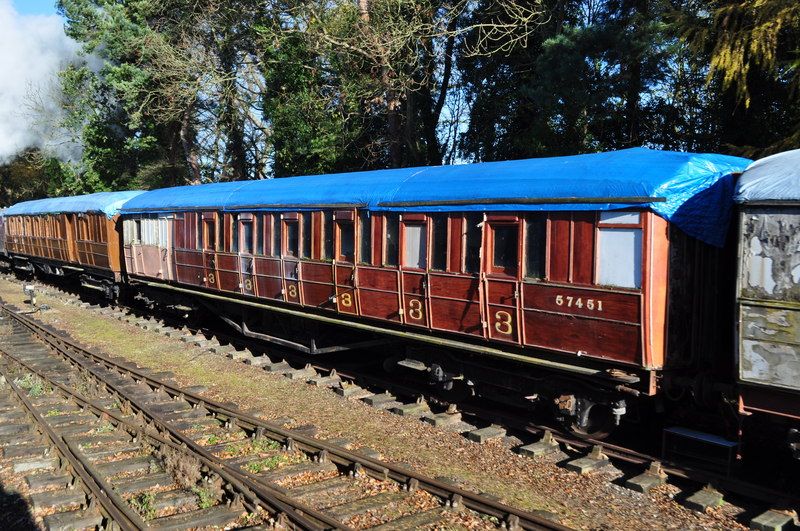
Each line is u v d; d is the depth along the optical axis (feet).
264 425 28.53
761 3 36.88
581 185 24.91
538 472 24.22
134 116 84.94
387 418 30.94
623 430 29.19
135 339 51.24
